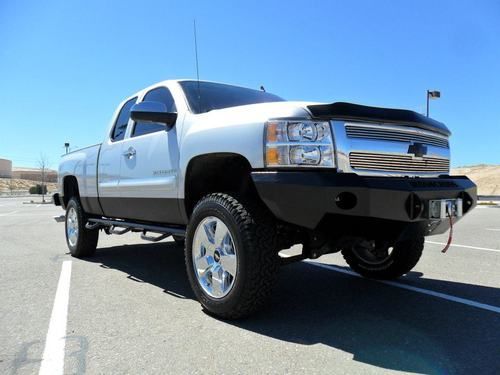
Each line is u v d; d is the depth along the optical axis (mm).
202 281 3688
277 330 3287
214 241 3584
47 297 4262
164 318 3584
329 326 3377
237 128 3412
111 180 5324
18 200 44875
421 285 4691
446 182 3553
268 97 5191
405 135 3496
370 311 3760
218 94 4633
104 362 2768
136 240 8414
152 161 4477
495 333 3221
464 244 7840
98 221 5852
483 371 2605
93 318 3605
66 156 6988
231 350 2924
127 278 5078
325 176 3021
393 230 3451
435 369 2635
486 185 57625
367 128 3293
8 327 3416
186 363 2738
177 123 4195
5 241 8680
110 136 5562
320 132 3139
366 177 3076
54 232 10641
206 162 3947
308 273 5332
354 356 2826
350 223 3334
